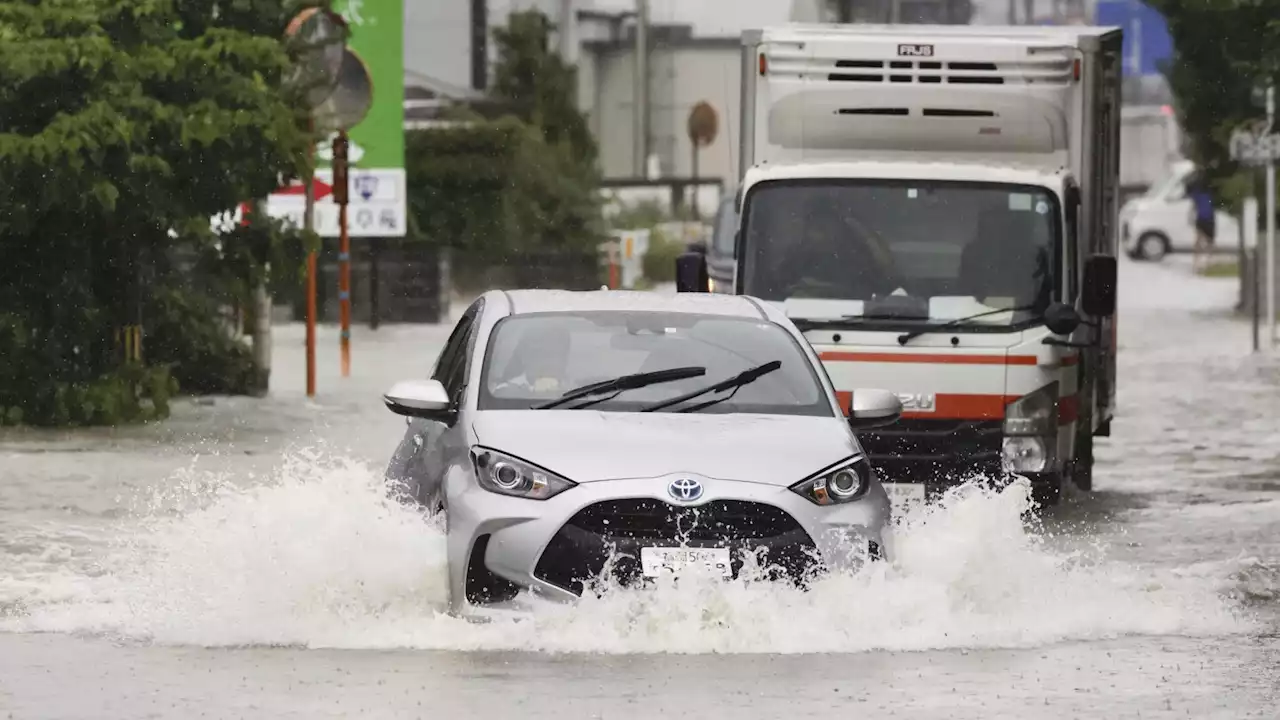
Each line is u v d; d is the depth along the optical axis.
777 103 44.00
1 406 55.72
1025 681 24.45
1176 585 32.19
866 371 41.25
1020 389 41.19
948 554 28.59
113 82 54.97
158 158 55.25
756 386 29.72
